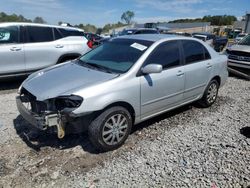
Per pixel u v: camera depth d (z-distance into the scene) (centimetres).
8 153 365
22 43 677
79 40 779
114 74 383
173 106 471
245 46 958
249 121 493
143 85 396
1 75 660
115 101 361
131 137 420
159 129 451
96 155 365
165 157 361
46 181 311
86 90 342
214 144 399
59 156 360
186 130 448
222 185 306
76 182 309
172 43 460
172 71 446
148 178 316
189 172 329
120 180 312
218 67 557
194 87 504
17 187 300
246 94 689
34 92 360
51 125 334
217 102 610
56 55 734
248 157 363
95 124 353
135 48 430
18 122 463
